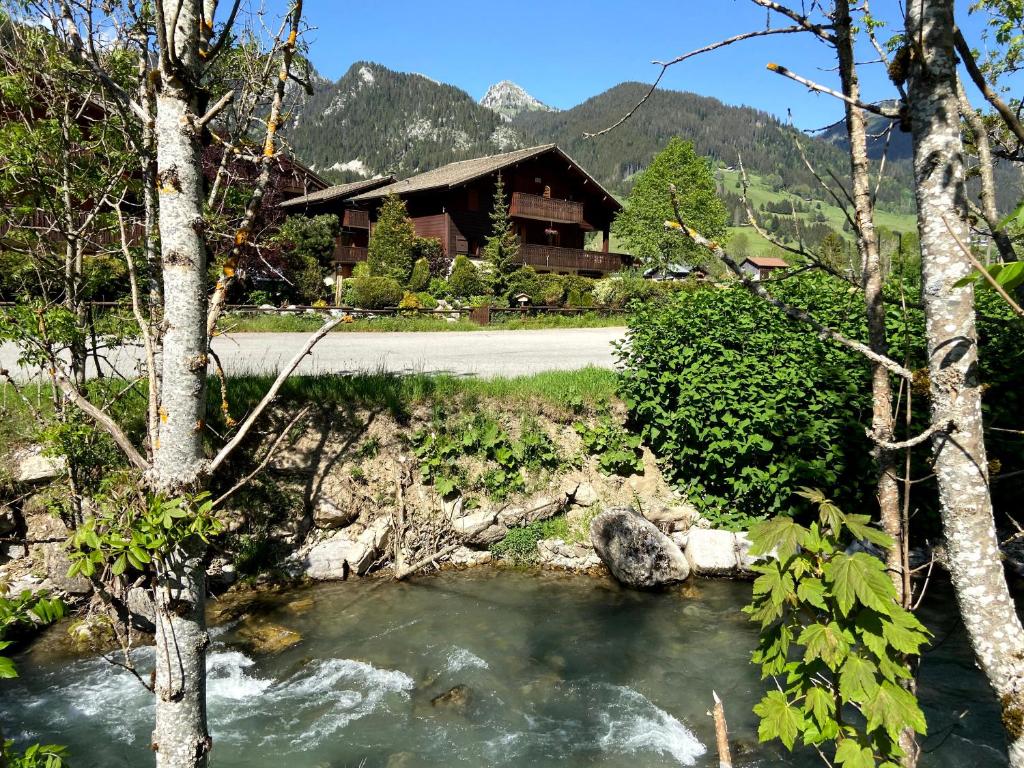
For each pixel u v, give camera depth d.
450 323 25.16
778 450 9.29
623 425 10.69
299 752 5.51
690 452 9.71
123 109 5.47
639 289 34.34
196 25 2.83
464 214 39.62
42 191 5.80
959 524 2.40
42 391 8.58
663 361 10.15
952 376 2.38
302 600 8.02
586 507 9.83
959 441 2.39
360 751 5.52
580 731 5.79
